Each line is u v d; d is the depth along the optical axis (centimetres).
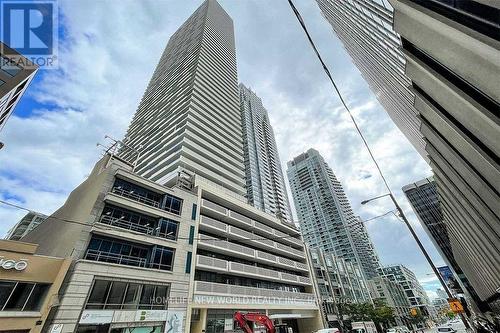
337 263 5784
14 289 1401
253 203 6197
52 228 2416
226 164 4572
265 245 3591
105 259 1827
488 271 1780
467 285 5650
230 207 3625
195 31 7225
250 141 7981
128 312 1717
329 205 11731
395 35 669
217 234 3062
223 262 2736
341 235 10475
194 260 2394
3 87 2309
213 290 2419
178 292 2095
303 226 12275
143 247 2117
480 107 399
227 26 8619
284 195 8000
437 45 432
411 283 10925
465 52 376
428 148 794
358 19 1077
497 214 639
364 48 1336
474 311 5178
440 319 11125
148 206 2269
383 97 1848
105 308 1639
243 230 3312
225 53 7219
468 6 335
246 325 1588
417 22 461
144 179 2380
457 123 518
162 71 6994
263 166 7669
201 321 2217
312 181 13175
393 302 7725
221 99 5669
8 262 1416
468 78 394
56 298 1471
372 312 4769
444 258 6744
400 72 856
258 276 3089
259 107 10475
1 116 2575
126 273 1842
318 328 3556
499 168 443
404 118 1476
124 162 2697
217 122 5003
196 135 4388
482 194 643
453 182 831
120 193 2164
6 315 1309
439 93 505
